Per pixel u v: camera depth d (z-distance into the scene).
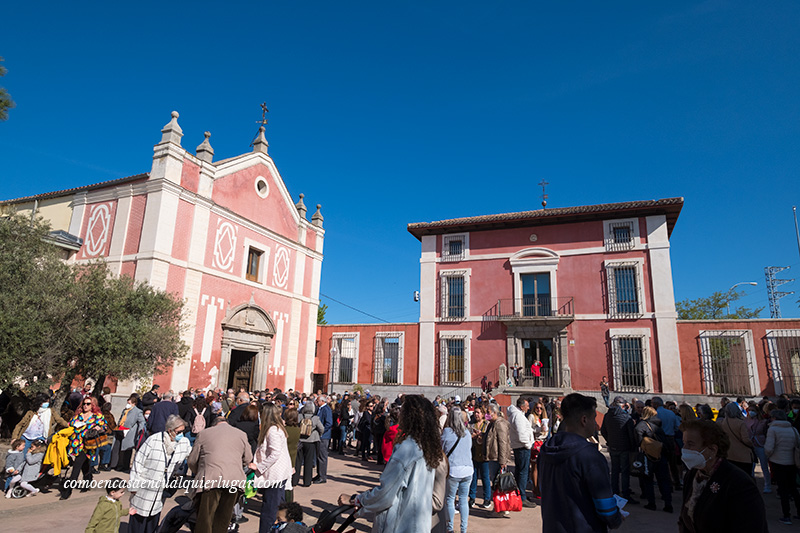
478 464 9.06
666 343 22.27
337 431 15.93
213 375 19.22
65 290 11.90
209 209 19.75
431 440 3.79
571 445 3.08
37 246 12.58
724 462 3.06
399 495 3.60
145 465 5.77
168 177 17.97
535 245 25.75
